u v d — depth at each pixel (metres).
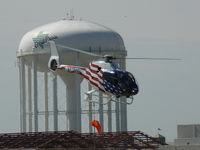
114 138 181.50
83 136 182.25
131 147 181.50
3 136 186.25
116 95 153.50
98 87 156.12
